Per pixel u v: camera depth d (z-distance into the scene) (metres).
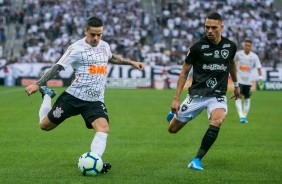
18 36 127.56
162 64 117.31
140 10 136.00
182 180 24.27
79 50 25.30
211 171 26.56
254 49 125.44
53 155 31.27
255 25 135.88
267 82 109.12
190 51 27.45
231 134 42.19
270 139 39.44
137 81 110.00
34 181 23.80
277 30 135.38
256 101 77.88
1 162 28.78
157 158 30.55
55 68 25.02
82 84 25.64
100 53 25.73
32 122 48.72
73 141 37.34
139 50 121.88
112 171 26.34
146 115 56.16
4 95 83.00
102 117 25.78
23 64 110.00
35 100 73.94
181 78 27.78
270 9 142.62
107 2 137.25
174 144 36.31
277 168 27.64
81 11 133.25
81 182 23.58
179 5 139.88
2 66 105.00
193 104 27.95
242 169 27.23
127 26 131.25
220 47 27.33
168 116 30.23
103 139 25.34
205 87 27.67
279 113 60.38
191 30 131.88
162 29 131.88
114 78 110.19
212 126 26.97
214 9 139.88
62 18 129.88
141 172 26.09
